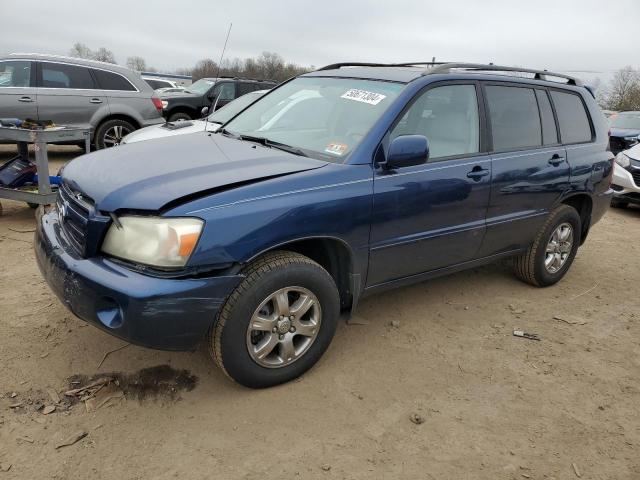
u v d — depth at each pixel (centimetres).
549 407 306
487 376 332
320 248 324
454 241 374
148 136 709
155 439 257
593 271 554
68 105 934
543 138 439
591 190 482
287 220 277
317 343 309
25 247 496
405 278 359
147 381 300
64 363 311
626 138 1298
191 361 322
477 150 383
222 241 257
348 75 395
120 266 256
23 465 235
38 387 288
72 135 572
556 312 437
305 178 291
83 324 354
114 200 261
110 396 286
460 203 365
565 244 482
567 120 468
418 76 360
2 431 254
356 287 325
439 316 410
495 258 427
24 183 573
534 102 436
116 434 258
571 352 372
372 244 322
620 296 486
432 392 311
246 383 289
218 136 384
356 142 323
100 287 250
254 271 274
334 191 297
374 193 313
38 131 534
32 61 909
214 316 263
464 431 279
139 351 328
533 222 438
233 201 264
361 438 268
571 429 288
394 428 277
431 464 254
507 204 404
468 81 384
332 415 283
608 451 273
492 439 275
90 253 265
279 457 251
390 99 343
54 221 315
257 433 265
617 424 296
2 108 881
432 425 282
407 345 362
